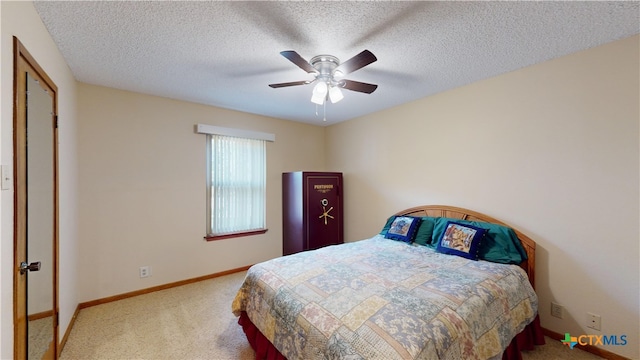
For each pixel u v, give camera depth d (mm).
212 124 3549
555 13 1606
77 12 1578
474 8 1562
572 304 2123
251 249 3930
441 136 3025
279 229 4219
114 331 2287
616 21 1685
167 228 3215
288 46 1994
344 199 4352
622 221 1907
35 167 1523
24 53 1366
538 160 2303
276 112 3861
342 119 4285
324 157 4762
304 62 1798
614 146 1934
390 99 3268
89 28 1746
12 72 1246
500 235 2367
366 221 3975
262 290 1951
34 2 1479
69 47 1985
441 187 3029
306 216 3895
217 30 1789
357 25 1733
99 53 2088
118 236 2898
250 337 2035
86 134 2719
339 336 1330
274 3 1516
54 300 1821
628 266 1885
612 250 1948
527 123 2363
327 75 2186
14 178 1249
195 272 3418
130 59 2201
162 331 2293
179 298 2934
